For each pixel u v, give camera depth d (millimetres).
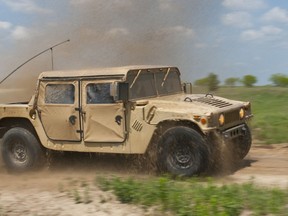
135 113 8273
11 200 7133
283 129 12086
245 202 6129
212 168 8117
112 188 7109
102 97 8500
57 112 8898
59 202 6875
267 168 8820
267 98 20562
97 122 8555
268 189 6660
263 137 11469
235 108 8617
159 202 6305
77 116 8719
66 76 8797
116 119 8414
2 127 9672
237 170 8734
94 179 8266
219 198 6129
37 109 9102
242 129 8828
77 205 6656
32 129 9438
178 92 9539
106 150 8555
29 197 7289
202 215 5738
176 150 8039
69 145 8867
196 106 8156
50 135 9023
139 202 6480
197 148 7848
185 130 7934
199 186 6887
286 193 6395
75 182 8258
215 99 8906
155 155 8266
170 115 8023
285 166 8930
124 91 8188
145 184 6914
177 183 7168
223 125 8133
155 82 8977
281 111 16109
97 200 6777
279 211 5781
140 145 8289
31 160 9367
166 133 8070
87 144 8703
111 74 8414
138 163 8789
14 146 9586
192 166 7922
